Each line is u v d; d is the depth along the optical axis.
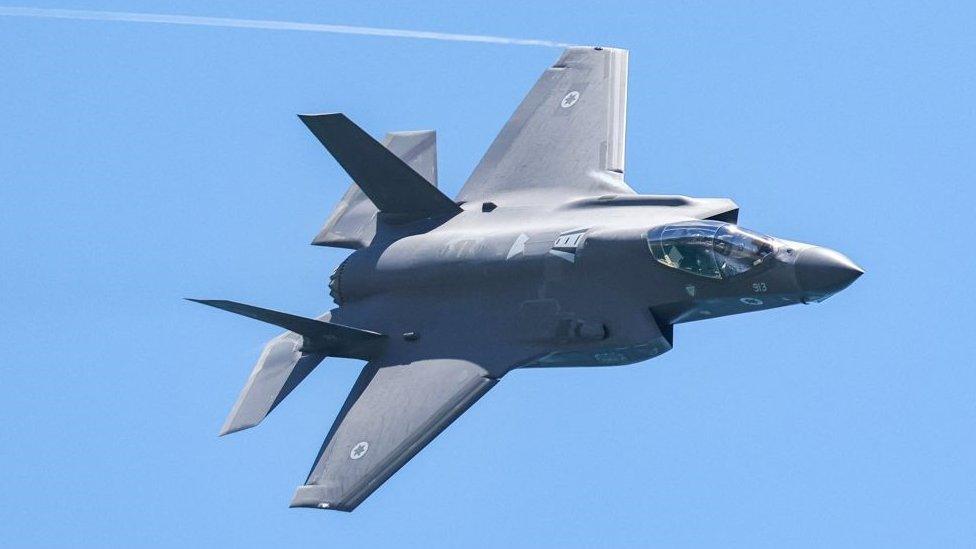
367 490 96.94
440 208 111.12
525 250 103.56
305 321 103.31
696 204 103.88
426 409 99.81
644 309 99.75
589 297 100.81
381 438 99.50
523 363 100.75
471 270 105.06
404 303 107.31
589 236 101.81
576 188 110.06
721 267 98.25
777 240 98.69
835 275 96.12
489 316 103.44
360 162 109.31
